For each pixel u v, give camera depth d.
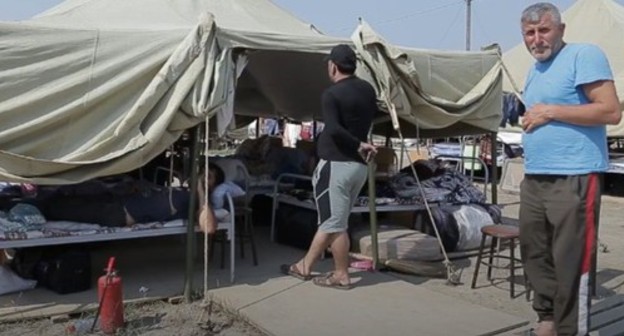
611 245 7.57
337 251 5.04
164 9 6.21
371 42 5.75
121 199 4.96
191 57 4.78
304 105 8.91
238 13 6.48
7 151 4.34
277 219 7.00
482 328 4.21
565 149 3.27
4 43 4.39
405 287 5.14
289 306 4.59
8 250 5.02
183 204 5.11
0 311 4.39
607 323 3.97
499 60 7.06
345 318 4.36
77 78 4.55
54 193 5.07
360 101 4.73
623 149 14.09
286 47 5.25
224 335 4.16
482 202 7.35
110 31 4.71
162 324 4.32
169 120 4.68
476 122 6.97
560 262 3.31
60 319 4.33
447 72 6.61
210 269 5.70
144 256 6.17
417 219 6.79
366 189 6.82
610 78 3.20
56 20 5.89
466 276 5.81
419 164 7.65
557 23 3.32
